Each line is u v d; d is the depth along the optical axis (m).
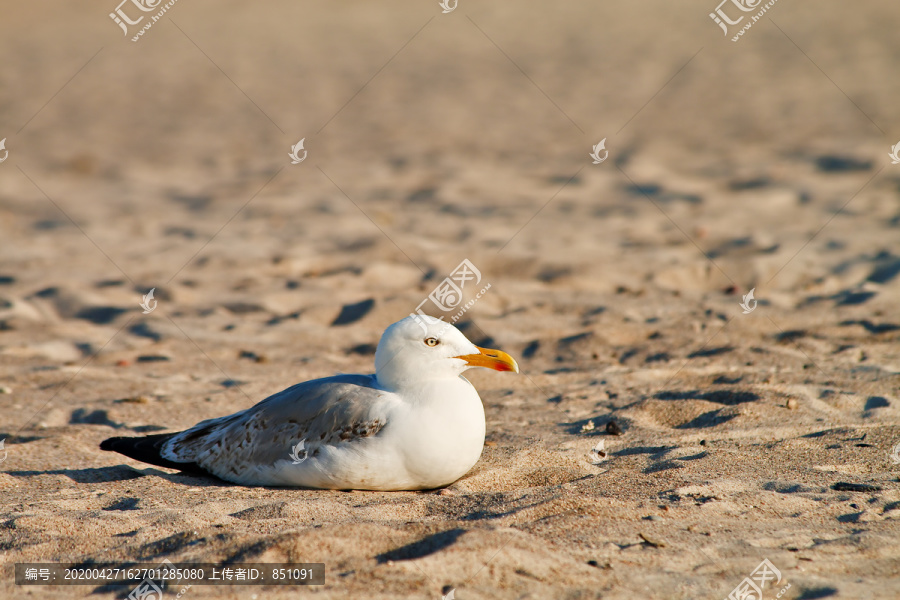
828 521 5.96
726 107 32.19
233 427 7.22
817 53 41.88
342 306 13.48
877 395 8.82
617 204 20.17
